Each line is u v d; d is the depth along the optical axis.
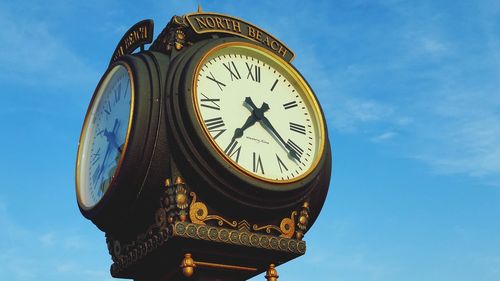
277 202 11.81
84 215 12.76
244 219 11.78
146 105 11.71
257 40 13.31
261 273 12.53
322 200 12.96
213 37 12.96
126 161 11.45
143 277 12.87
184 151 11.41
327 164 12.98
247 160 11.94
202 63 12.09
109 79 13.18
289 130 12.59
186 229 11.21
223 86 12.26
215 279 12.07
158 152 11.52
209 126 11.83
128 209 11.91
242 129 12.11
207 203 11.57
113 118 12.72
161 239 11.41
